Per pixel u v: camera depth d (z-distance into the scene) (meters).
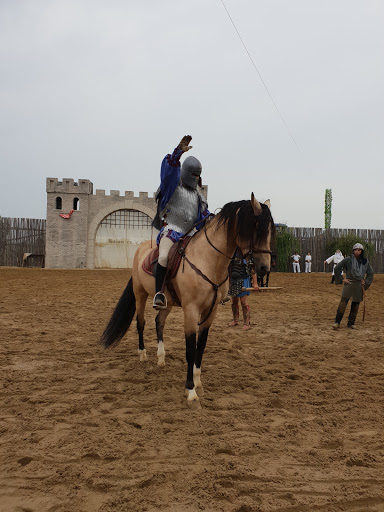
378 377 5.70
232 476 3.11
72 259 31.95
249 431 3.94
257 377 5.70
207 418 4.20
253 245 4.27
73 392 4.97
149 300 12.76
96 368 5.96
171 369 5.94
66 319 9.73
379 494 2.90
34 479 3.07
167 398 4.77
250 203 4.40
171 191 5.02
